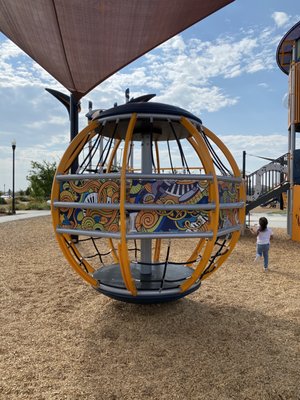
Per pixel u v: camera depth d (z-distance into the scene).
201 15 4.51
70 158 3.78
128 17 5.05
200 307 4.27
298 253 8.51
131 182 3.19
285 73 13.38
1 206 29.73
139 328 3.62
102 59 6.58
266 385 2.56
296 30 11.02
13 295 4.82
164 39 5.62
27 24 5.46
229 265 6.94
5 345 3.23
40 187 32.31
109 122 3.82
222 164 3.99
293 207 11.08
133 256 7.53
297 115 11.23
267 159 13.89
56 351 3.12
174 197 3.22
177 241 10.11
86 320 3.88
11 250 8.44
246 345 3.23
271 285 5.42
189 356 3.01
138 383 2.59
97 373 2.75
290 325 3.74
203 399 2.40
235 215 3.92
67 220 3.58
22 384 2.56
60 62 6.77
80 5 4.79
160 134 4.45
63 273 6.11
